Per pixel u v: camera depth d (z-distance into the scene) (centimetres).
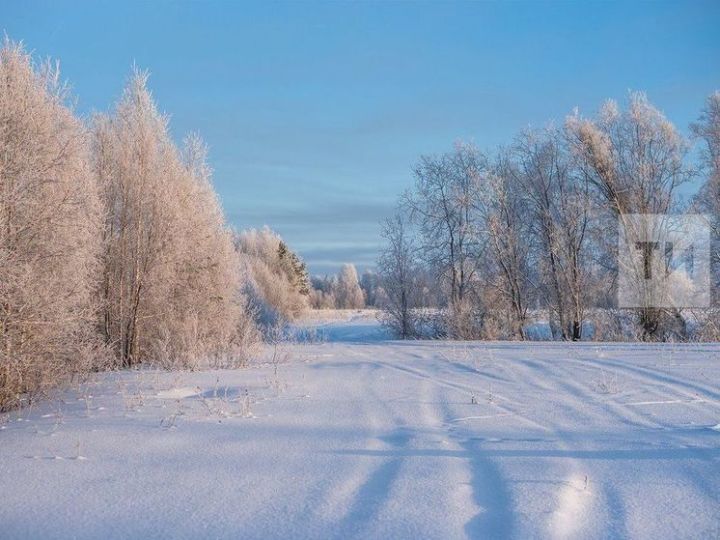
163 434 681
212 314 2003
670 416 738
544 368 1217
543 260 3095
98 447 626
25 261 971
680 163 2781
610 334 2769
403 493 466
